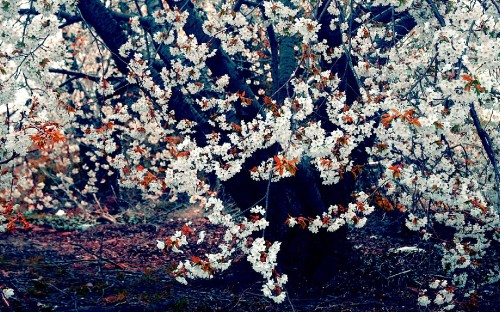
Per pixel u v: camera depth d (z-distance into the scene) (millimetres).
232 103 5809
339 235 7039
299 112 3898
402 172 4094
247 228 3869
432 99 3492
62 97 4852
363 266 7125
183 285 6727
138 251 9461
